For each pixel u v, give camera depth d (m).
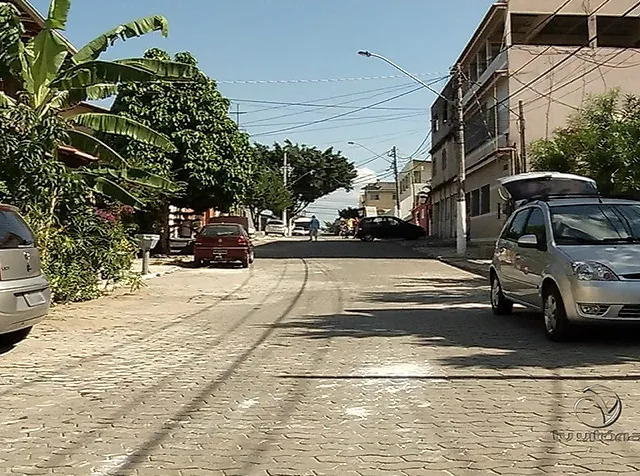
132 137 15.18
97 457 5.59
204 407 6.99
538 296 10.49
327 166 77.12
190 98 29.41
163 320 13.05
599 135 19.16
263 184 62.62
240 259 26.69
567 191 18.69
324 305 15.15
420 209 64.31
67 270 15.02
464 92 37.62
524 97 29.67
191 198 30.20
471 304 14.91
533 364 8.54
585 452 5.50
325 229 96.62
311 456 5.54
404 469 5.21
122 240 17.09
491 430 6.08
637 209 10.87
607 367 8.27
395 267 26.44
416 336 10.77
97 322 12.77
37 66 13.87
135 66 14.37
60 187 13.34
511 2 30.84
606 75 29.61
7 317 9.11
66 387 7.89
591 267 9.31
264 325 12.32
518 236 11.73
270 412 6.77
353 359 9.08
